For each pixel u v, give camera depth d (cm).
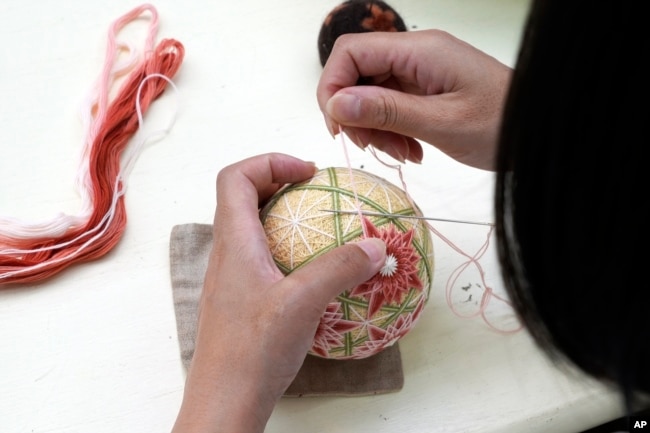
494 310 67
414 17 88
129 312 67
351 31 73
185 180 75
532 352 64
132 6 87
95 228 70
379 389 62
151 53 82
